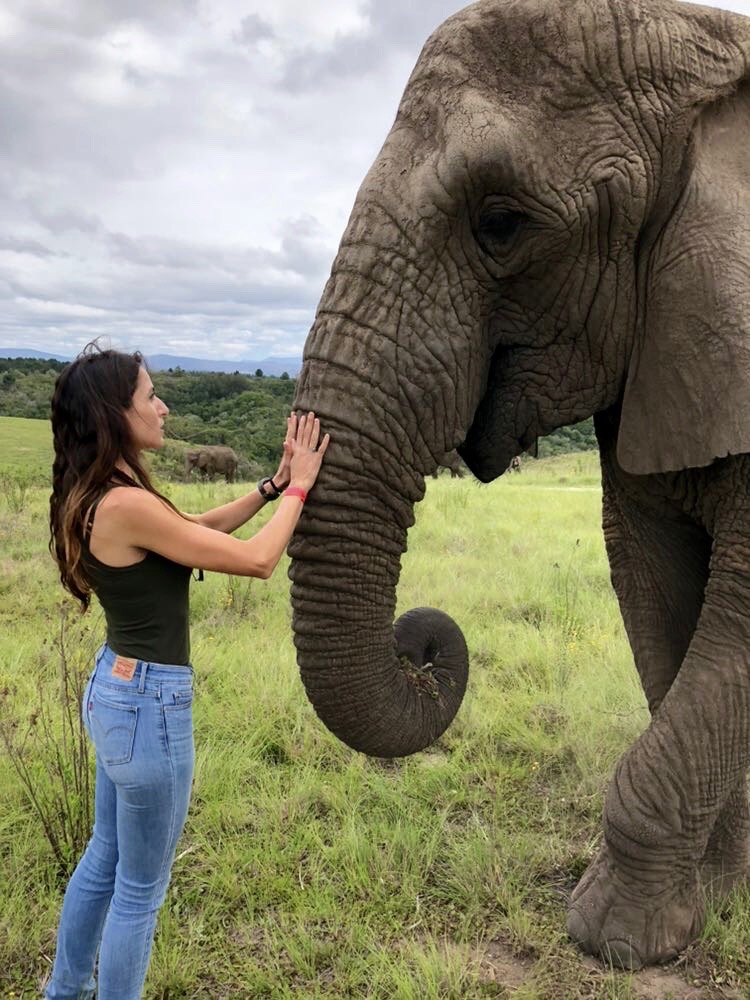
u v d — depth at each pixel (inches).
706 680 112.9
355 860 140.1
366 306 105.0
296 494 101.0
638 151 107.3
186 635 97.3
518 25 106.5
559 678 222.5
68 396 91.4
